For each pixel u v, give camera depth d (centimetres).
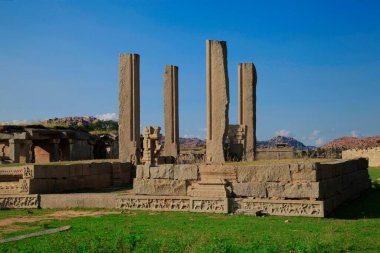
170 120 3988
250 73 4062
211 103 2648
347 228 1419
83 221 1659
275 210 1730
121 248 1146
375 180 3166
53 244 1198
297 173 1725
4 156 4862
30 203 2091
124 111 3209
